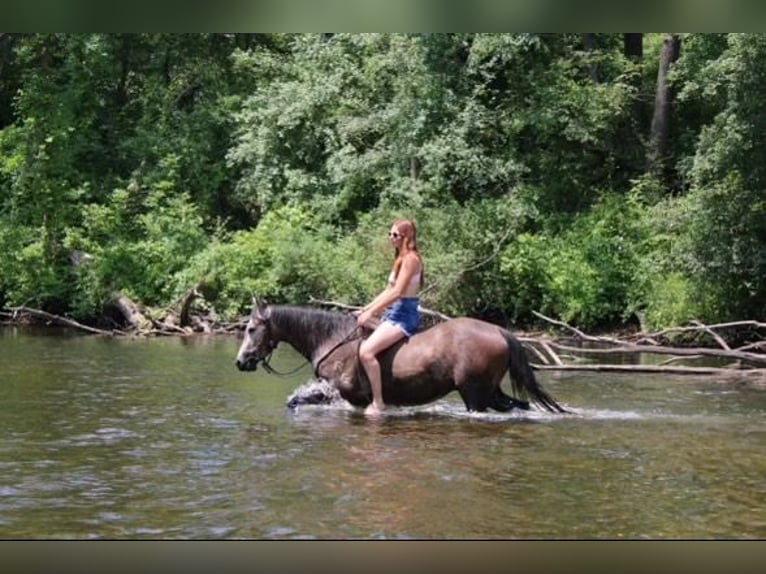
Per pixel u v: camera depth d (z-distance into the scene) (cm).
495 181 2606
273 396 1328
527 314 2461
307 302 2430
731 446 1011
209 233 2884
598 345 2169
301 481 848
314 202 2712
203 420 1136
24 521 736
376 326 1230
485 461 929
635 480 866
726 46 2397
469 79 2675
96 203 2823
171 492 812
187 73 3155
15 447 980
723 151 1975
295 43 3008
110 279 2588
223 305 2492
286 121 2769
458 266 2319
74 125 2866
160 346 2056
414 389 1181
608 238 2427
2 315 2667
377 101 2794
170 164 2903
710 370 1587
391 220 2422
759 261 1991
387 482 846
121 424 1106
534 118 2569
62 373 1562
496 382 1181
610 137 2761
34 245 2595
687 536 714
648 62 3086
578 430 1093
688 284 2145
